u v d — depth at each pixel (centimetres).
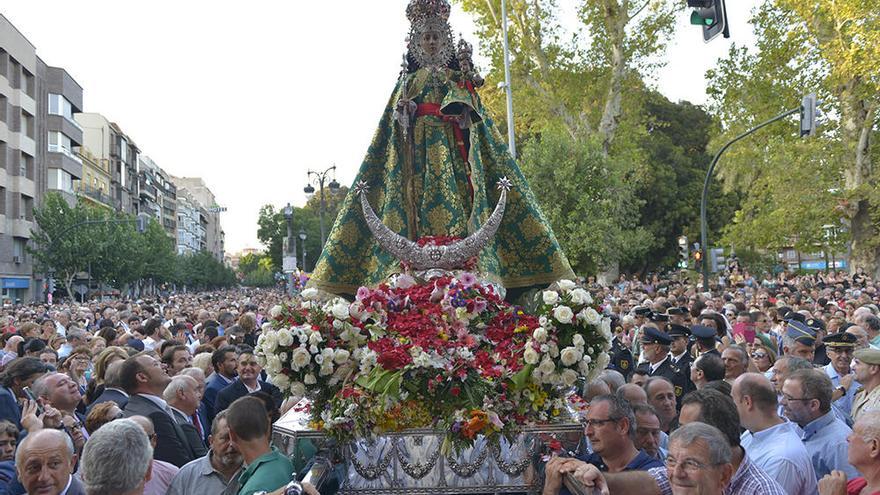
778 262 4750
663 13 3173
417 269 534
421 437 448
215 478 532
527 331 459
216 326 1380
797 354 891
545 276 578
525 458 449
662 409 623
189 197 16475
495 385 443
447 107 579
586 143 3200
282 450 464
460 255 528
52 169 5716
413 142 585
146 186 10706
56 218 5119
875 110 3014
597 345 463
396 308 477
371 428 443
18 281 5088
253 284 13100
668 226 4641
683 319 1123
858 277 2925
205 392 850
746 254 4575
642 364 1017
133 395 658
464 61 585
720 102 3331
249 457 462
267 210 8706
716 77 3312
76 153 7000
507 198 584
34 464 442
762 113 3219
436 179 578
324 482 437
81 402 827
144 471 423
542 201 3152
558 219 3094
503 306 489
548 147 3189
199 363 918
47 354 982
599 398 450
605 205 3123
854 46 2670
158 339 1342
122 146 9169
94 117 8706
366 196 584
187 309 2672
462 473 448
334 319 461
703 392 453
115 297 5850
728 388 580
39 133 5481
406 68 586
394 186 577
